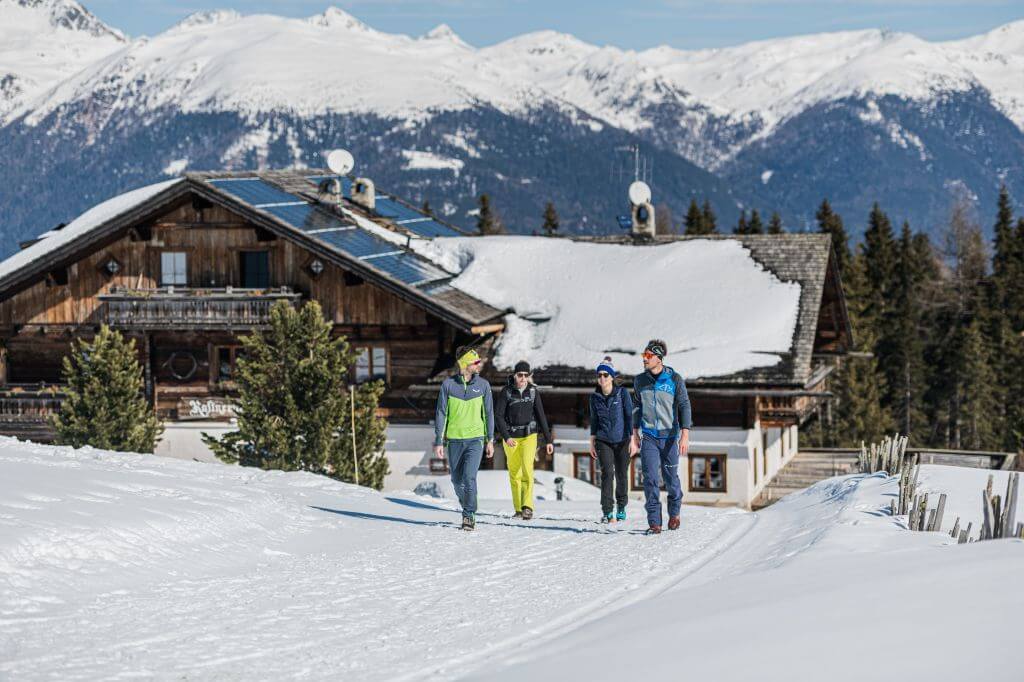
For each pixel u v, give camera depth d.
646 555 12.01
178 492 13.45
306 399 29.44
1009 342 79.88
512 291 39.38
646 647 7.41
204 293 38.59
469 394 14.08
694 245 40.19
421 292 36.38
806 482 37.78
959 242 104.31
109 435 31.91
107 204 45.53
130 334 39.31
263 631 8.61
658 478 13.75
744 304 36.59
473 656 7.98
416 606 9.56
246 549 11.80
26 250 44.25
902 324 81.12
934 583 8.10
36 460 15.63
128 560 10.34
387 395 37.81
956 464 30.03
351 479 29.30
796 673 6.44
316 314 30.12
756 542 12.77
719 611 8.20
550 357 35.88
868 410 67.19
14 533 9.85
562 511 16.83
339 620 9.03
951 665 6.26
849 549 10.62
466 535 13.59
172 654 7.89
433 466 37.34
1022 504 14.80
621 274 39.19
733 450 34.34
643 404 13.78
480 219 99.62
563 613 9.28
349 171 44.97
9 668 7.38
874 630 7.07
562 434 35.62
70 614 8.76
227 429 38.69
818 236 39.12
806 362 34.09
